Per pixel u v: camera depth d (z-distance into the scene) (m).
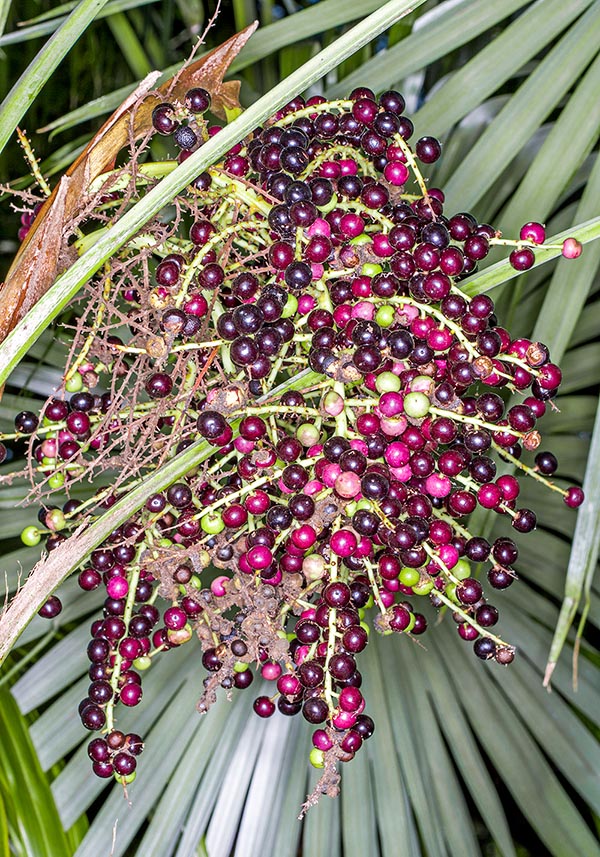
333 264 0.47
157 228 0.47
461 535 0.49
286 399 0.45
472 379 0.44
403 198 0.50
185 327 0.44
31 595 0.41
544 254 0.47
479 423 0.44
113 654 0.48
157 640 0.50
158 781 0.64
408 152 0.47
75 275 0.41
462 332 0.45
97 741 0.47
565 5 0.65
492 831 0.63
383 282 0.44
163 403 0.45
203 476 0.47
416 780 0.64
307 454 0.46
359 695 0.43
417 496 0.45
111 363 0.49
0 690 0.64
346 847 0.62
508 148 0.64
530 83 0.64
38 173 0.48
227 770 0.64
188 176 0.40
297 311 0.47
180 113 0.47
